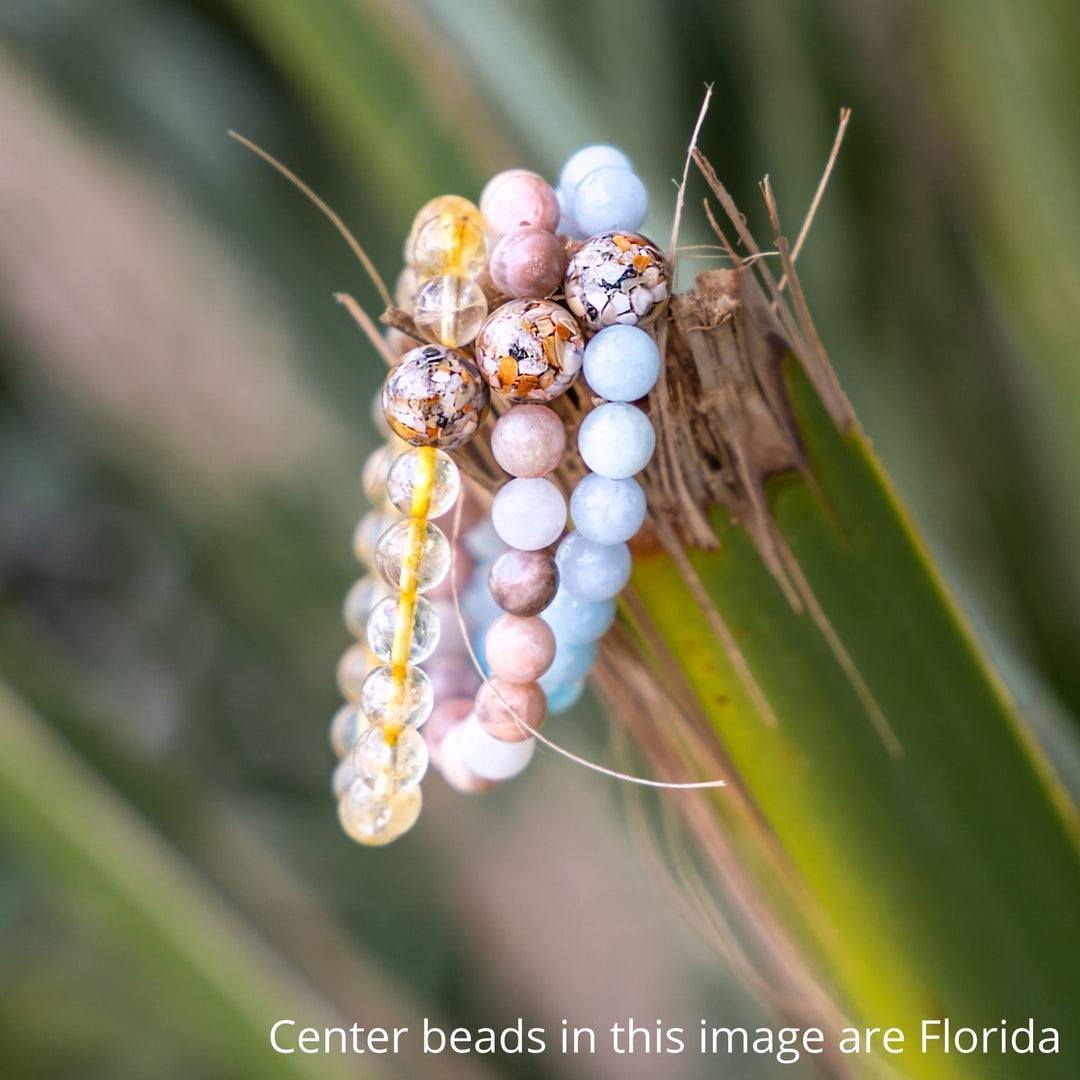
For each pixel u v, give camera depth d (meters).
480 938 0.76
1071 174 0.39
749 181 0.48
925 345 0.49
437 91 0.36
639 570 0.31
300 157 0.57
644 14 0.51
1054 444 0.43
